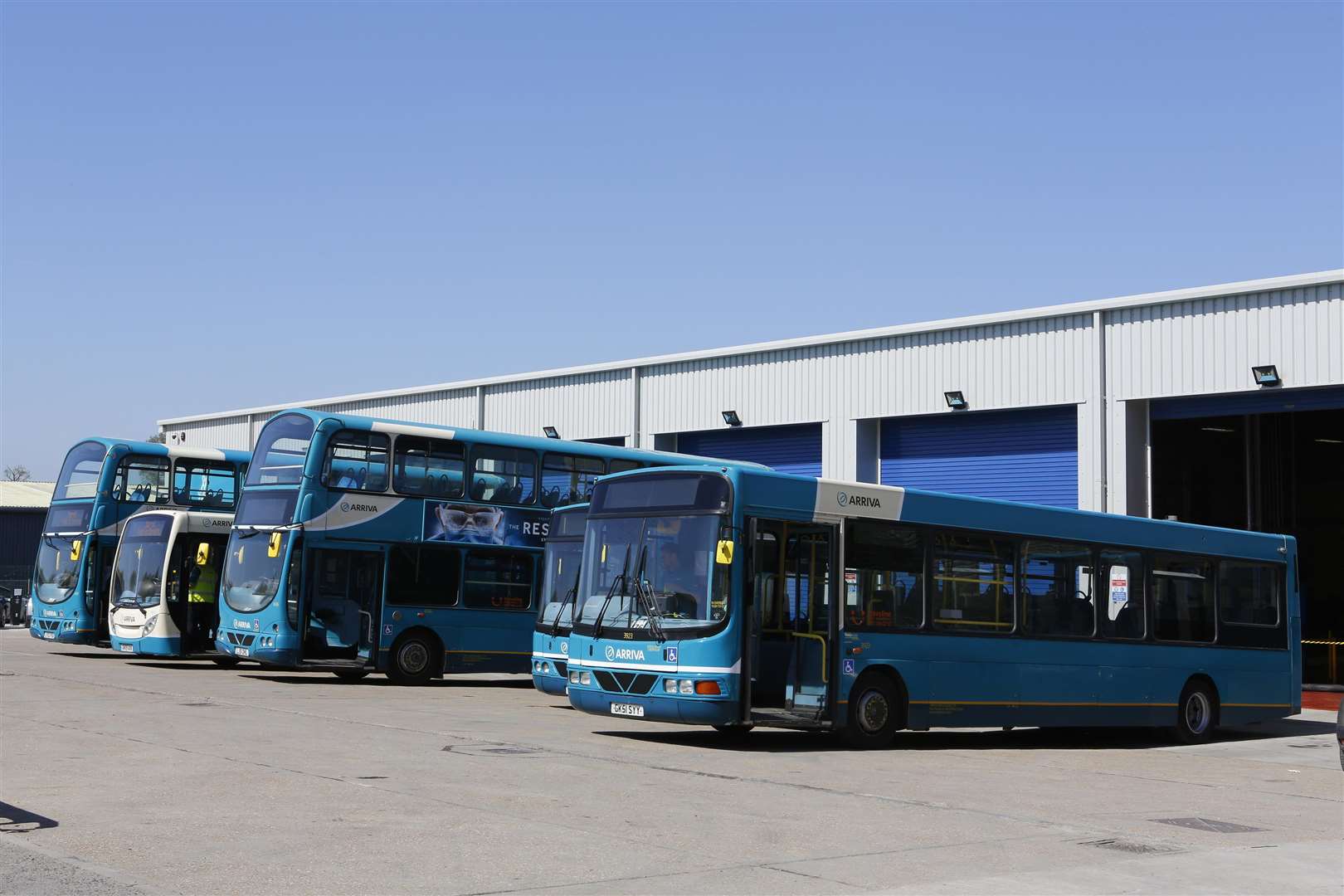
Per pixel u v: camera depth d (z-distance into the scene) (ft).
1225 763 62.95
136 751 47.52
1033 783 50.03
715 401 130.00
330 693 80.12
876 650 60.34
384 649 89.15
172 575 101.96
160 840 31.68
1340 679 125.80
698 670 55.47
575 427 141.69
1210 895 29.25
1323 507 131.03
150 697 70.69
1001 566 65.77
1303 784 54.65
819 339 122.01
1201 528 76.07
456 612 92.43
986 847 34.58
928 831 36.86
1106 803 44.86
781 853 32.73
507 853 31.24
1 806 35.83
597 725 64.69
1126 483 102.06
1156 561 73.05
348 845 31.63
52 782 40.24
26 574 223.92
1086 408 104.53
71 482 112.88
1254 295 96.89
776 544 59.67
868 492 61.11
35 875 27.17
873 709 60.39
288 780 41.47
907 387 116.16
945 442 115.34
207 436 185.78
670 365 134.10
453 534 92.73
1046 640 66.90
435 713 68.13
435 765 46.26
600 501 61.41
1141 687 71.00
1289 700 79.71
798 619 59.57
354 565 89.10
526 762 48.11
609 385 138.92
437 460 92.79
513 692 89.66
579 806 38.63
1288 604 80.79
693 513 57.41
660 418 134.21
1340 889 30.40
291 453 89.30
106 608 108.99
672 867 30.42
